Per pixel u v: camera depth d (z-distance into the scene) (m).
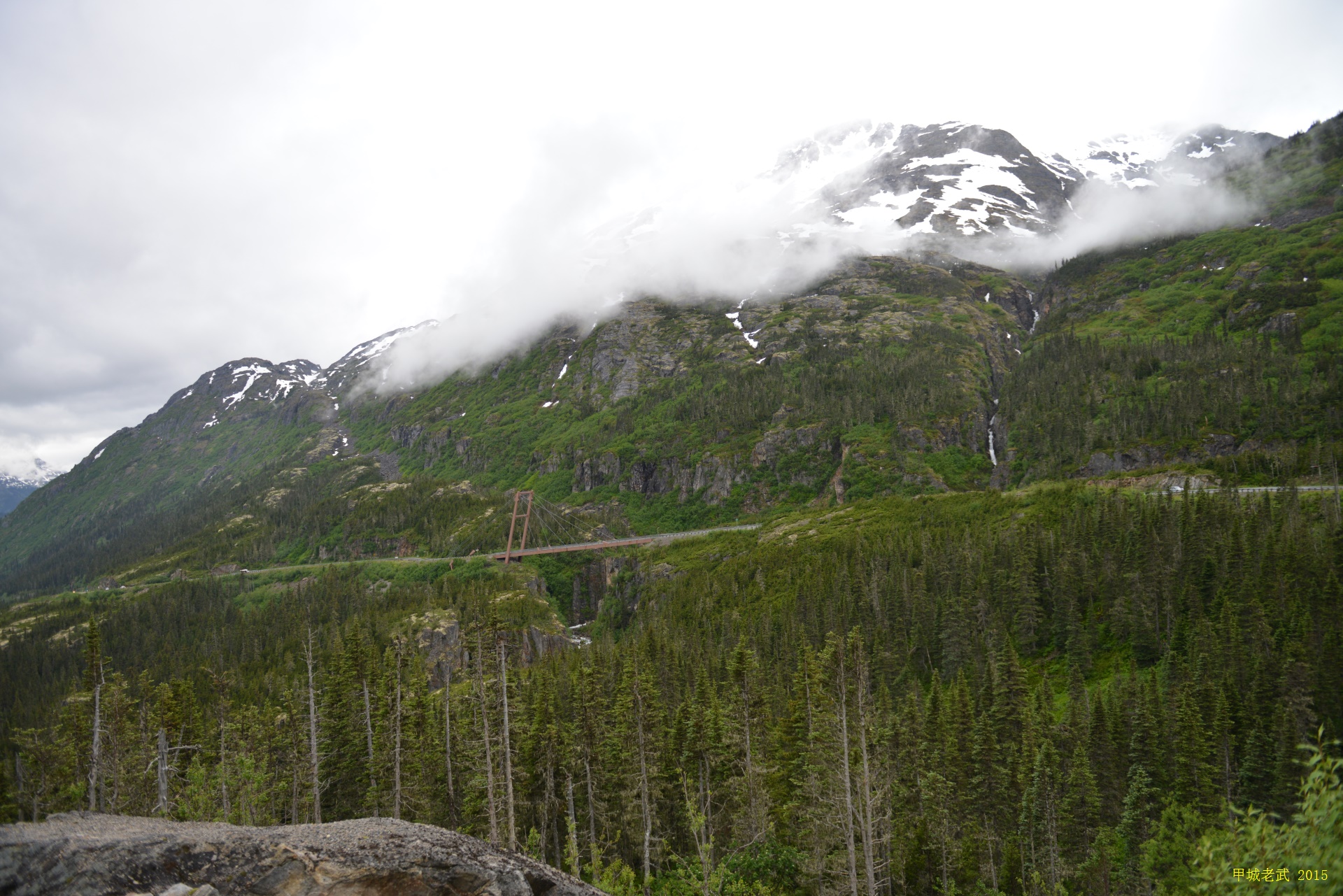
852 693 54.38
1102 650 109.56
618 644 134.88
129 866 27.58
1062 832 69.06
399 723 64.56
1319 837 19.73
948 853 64.56
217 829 31.17
